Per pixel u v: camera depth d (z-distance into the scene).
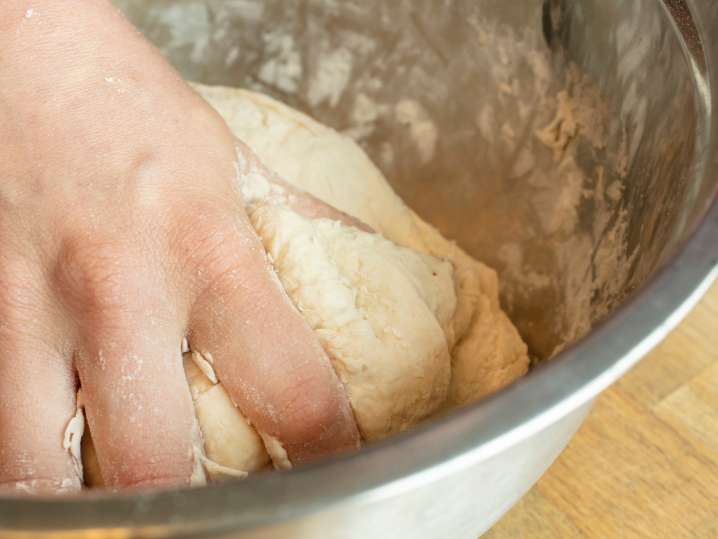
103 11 0.26
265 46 0.36
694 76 0.25
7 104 0.25
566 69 0.30
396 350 0.28
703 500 0.28
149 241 0.24
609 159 0.29
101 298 0.24
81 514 0.17
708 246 0.20
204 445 0.25
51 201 0.24
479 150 0.34
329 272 0.27
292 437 0.25
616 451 0.29
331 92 0.37
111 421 0.24
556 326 0.32
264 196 0.28
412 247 0.34
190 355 0.26
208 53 0.37
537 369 0.19
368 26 0.35
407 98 0.35
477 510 0.22
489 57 0.33
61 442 0.24
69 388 0.25
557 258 0.32
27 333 0.24
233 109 0.35
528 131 0.32
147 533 0.17
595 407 0.30
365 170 0.35
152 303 0.24
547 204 0.33
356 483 0.18
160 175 0.25
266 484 0.18
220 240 0.25
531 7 0.31
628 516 0.28
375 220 0.34
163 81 0.26
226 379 0.25
